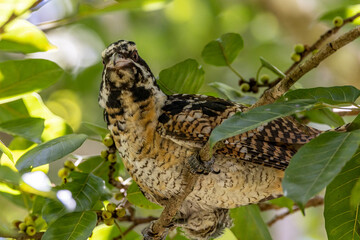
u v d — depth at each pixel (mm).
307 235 14023
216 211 8320
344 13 10039
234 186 7773
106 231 8898
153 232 7723
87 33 14625
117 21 15039
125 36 15094
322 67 14602
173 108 7668
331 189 6246
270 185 7961
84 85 14289
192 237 8539
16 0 6953
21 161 7004
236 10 15320
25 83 8172
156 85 7945
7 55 13664
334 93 6605
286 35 15148
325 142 5289
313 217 14156
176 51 15352
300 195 4879
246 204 8180
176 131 7500
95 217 7570
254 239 8883
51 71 8156
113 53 7801
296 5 14586
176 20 15453
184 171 7559
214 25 15484
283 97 7086
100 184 7793
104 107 8070
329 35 9117
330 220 6340
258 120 5570
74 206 7008
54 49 8016
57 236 7371
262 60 8930
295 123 8258
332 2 14305
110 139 8344
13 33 7754
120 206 8227
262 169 7809
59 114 13969
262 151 7590
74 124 13977
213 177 7680
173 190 7746
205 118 7543
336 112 9172
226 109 7648
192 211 8320
